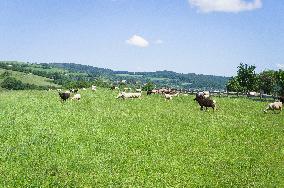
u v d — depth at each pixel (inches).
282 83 5014.8
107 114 1375.5
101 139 976.3
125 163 796.0
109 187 652.7
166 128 1159.0
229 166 821.9
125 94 2032.5
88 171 729.0
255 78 5014.8
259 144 1020.5
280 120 1403.8
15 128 1058.1
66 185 648.4
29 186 633.0
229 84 5142.7
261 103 1985.7
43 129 1059.3
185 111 1539.1
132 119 1286.9
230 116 1443.2
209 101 1582.2
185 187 687.1
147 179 711.1
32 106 1542.8
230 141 1039.6
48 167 733.9
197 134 1097.4
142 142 973.2
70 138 965.8
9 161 761.0
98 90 2632.9
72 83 5349.4
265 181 737.6
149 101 1907.0
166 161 825.5
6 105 1569.9
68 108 1503.4
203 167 803.4
